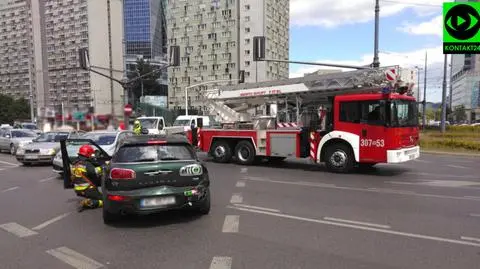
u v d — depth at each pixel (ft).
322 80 46.52
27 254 17.63
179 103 390.21
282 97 51.31
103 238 19.84
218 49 370.73
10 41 245.86
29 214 25.26
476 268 15.19
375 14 70.85
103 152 29.86
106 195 22.09
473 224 21.33
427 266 15.39
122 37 93.81
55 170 42.93
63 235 20.51
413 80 42.60
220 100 59.06
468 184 34.99
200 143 56.24
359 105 41.14
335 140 43.29
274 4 377.91
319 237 19.31
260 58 65.31
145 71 345.51
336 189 32.65
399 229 20.51
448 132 113.50
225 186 34.53
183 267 15.67
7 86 256.93
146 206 21.68
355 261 16.02
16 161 62.85
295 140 46.68
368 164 48.60
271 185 34.91
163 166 22.26
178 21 386.73
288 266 15.56
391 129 39.24
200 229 21.07
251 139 50.83
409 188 32.96
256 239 19.13
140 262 16.37
